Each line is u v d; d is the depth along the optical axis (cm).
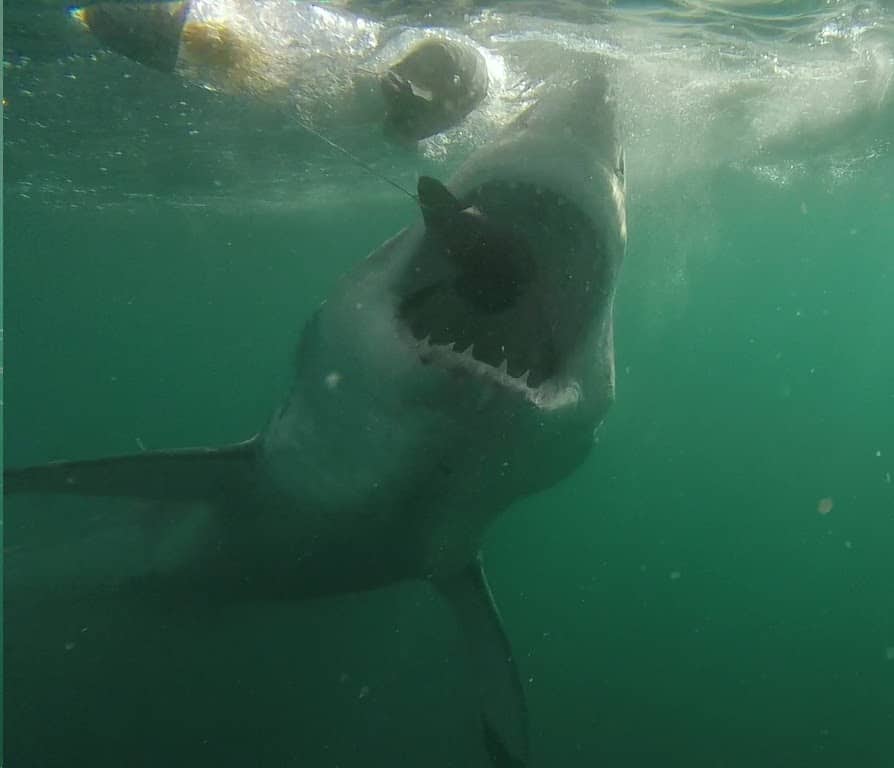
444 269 165
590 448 216
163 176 761
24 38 360
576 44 383
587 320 170
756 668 676
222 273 1923
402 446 170
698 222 1105
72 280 1966
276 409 215
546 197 164
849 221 1259
